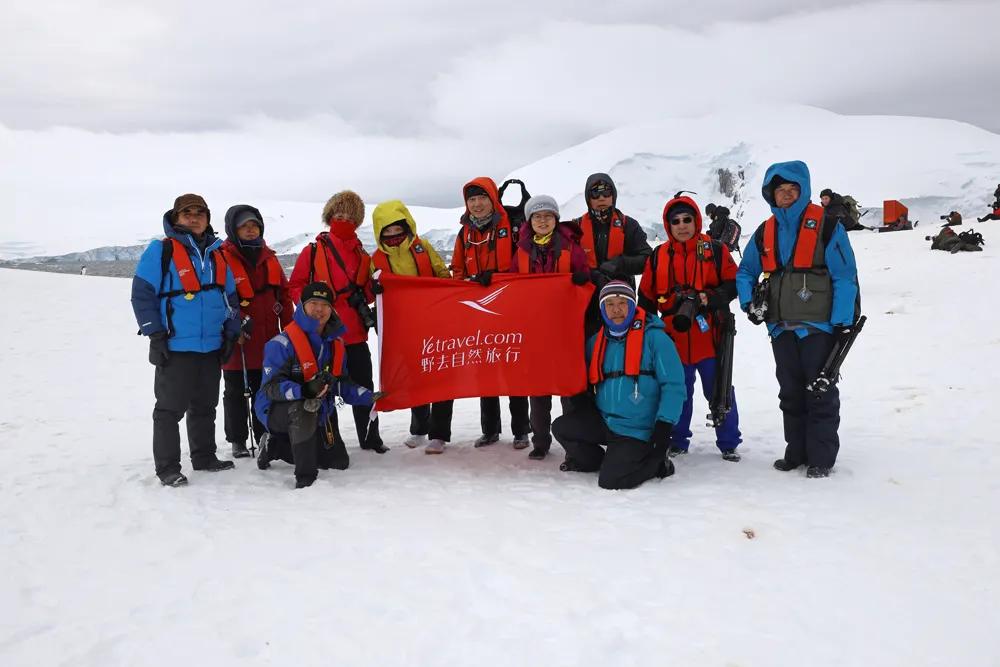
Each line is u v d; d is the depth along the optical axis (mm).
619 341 5266
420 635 3113
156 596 3523
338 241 6082
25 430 7918
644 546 3979
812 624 3123
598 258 5922
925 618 3139
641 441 5113
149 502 4930
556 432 5480
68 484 5445
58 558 4012
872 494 4684
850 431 6285
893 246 22031
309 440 5285
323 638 3100
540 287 5625
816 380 4934
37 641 3141
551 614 3262
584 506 4684
